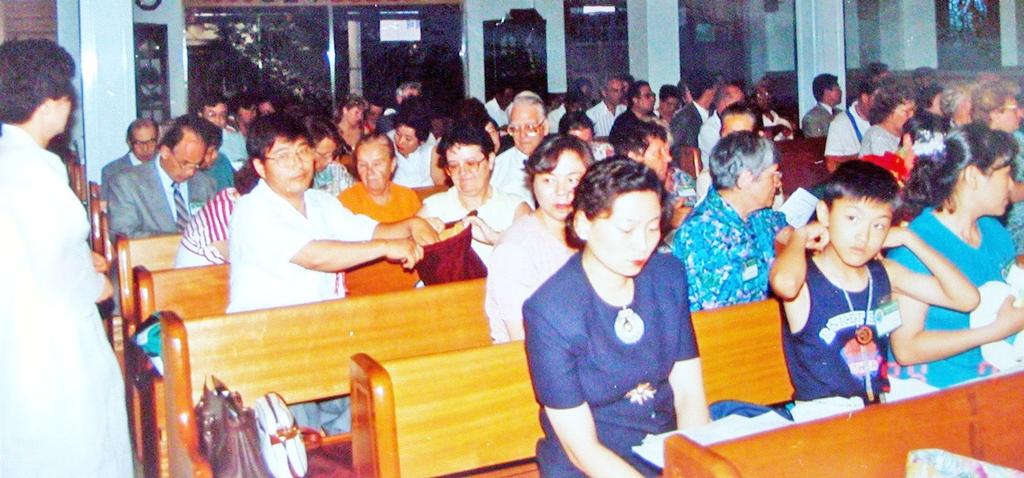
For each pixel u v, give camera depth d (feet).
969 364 9.62
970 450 7.13
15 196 9.47
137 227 18.22
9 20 30.81
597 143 15.61
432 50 44.62
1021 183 14.57
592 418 7.49
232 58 41.06
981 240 9.70
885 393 9.11
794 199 11.99
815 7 35.35
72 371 9.87
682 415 8.01
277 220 11.18
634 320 7.55
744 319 10.52
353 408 8.48
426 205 13.57
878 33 34.58
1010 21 32.12
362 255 11.37
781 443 6.44
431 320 11.56
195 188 18.79
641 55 40.27
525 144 16.12
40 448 9.77
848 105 35.42
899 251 9.39
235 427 9.61
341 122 28.96
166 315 10.03
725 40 38.75
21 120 9.55
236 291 11.35
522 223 10.04
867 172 8.52
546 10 43.73
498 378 9.27
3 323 9.61
